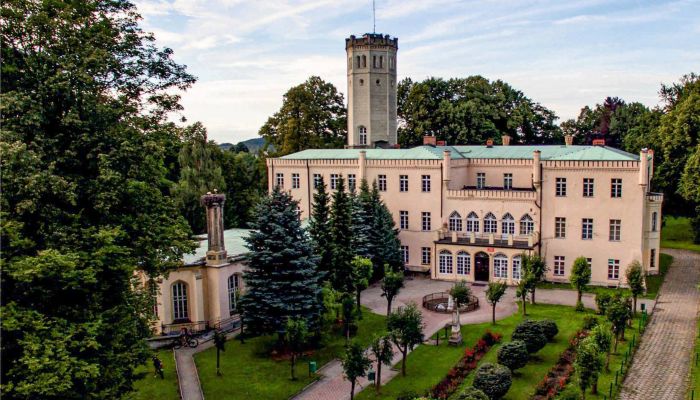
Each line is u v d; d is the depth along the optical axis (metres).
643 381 38.66
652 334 47.78
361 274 56.12
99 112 29.97
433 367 42.78
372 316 55.75
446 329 48.84
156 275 36.47
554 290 63.41
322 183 56.72
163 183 40.09
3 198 24.97
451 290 50.72
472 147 81.06
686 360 42.03
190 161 85.44
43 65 29.30
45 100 28.56
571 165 64.19
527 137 119.31
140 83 38.38
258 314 45.69
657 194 65.25
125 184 30.11
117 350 28.94
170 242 36.41
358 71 89.81
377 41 88.88
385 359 38.88
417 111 109.44
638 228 62.03
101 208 28.30
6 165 24.53
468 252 67.94
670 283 63.59
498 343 46.75
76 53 30.52
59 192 26.38
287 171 80.75
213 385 40.66
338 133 112.19
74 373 24.27
